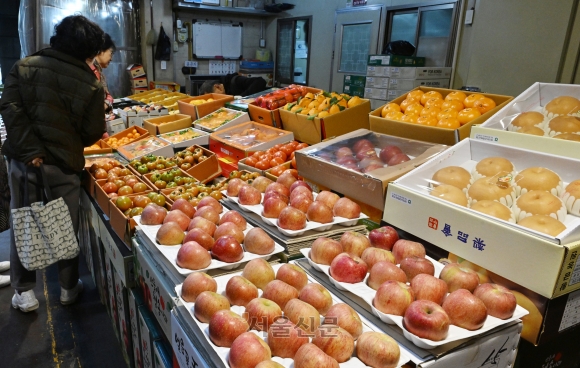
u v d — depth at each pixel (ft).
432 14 15.92
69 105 7.00
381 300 3.38
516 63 13.15
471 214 3.99
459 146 5.32
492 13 13.61
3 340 7.75
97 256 8.45
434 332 2.99
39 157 7.02
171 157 9.57
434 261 4.21
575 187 4.14
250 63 25.02
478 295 3.44
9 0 20.62
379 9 17.97
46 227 7.29
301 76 23.79
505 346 3.39
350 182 5.60
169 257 4.43
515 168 4.89
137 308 5.58
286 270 3.83
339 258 3.92
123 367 7.11
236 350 2.90
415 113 6.72
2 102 6.70
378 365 2.89
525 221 3.87
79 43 6.89
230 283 3.66
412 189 4.70
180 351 3.77
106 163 8.68
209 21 24.31
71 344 7.70
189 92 23.79
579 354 4.52
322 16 21.40
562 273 3.33
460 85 15.19
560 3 11.82
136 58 21.89
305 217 4.90
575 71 11.87
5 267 10.18
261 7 24.47
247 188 5.72
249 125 10.48
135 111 12.96
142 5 21.30
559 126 5.12
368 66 16.01
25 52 18.40
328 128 8.25
